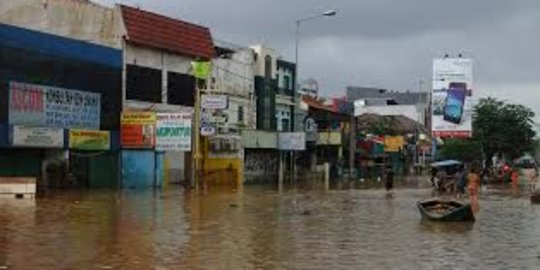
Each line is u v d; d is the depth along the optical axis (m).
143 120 50.06
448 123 80.25
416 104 130.38
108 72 49.50
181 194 43.88
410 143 105.81
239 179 60.50
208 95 53.22
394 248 20.59
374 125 100.06
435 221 28.47
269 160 67.88
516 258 18.98
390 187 52.69
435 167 55.59
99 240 21.12
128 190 46.81
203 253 19.00
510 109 100.12
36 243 20.23
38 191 42.81
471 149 95.19
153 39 53.38
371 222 28.09
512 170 74.38
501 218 31.00
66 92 46.09
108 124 49.50
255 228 25.16
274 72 69.88
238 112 63.81
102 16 50.50
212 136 56.06
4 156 43.31
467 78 79.94
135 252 18.92
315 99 82.25
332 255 19.05
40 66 44.28
